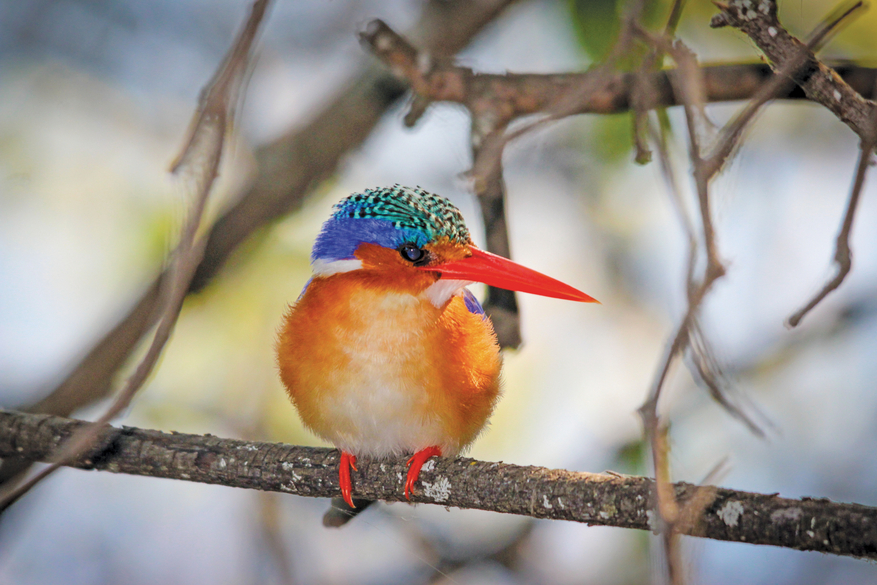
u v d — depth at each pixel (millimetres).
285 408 10500
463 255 7777
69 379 9602
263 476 7188
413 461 6988
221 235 9805
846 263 4977
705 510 5191
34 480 5426
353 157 10719
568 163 10578
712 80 7547
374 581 10531
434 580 10250
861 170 4898
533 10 10523
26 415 7395
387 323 7316
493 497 6277
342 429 7305
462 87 8000
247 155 10977
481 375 7613
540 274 7723
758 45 5301
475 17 9938
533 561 10375
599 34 8180
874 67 7340
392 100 10102
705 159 4738
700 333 4414
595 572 10305
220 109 4934
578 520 5898
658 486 4344
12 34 10773
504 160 7777
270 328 10375
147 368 4875
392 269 7500
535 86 7859
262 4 4965
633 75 7348
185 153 4922
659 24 7633
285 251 10523
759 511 5078
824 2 8414
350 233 7691
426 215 7648
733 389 4492
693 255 4531
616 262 11703
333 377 7277
